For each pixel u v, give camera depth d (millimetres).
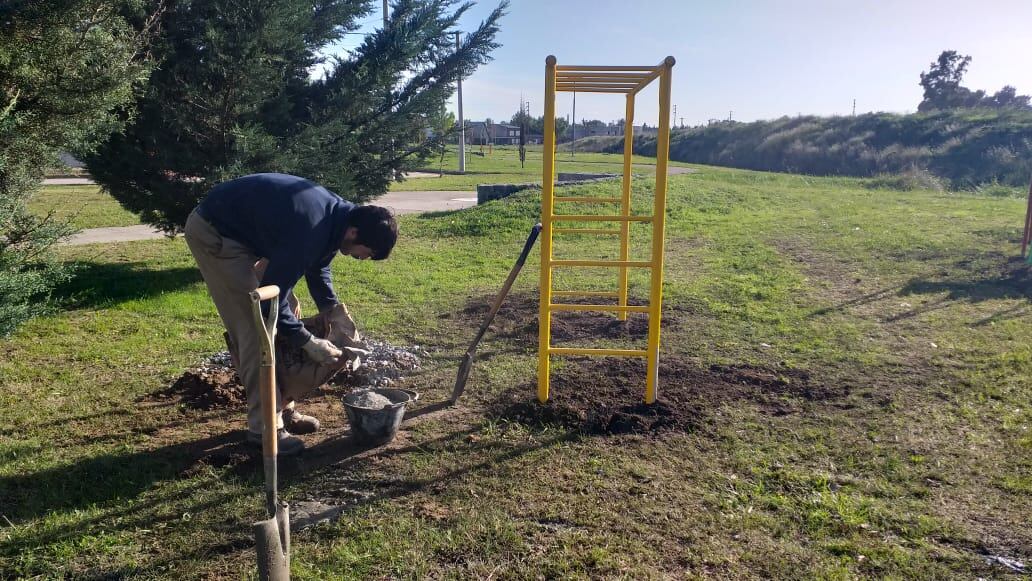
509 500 3359
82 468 3674
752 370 5230
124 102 6582
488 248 10891
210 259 3516
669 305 7176
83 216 14422
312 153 8172
